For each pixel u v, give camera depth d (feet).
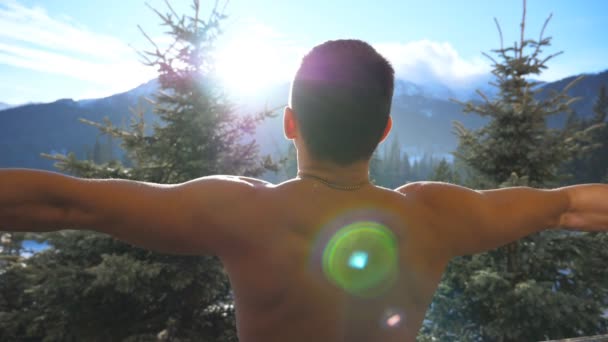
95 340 18.21
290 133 2.68
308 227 2.31
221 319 21.40
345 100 2.36
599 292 19.34
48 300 18.66
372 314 2.36
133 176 21.02
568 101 20.57
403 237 2.48
